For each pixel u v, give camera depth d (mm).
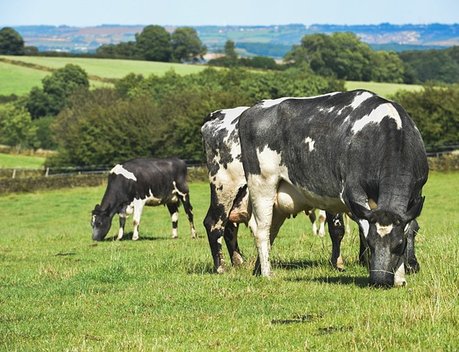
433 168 57969
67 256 19578
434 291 9906
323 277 12727
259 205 13250
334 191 11906
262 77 110375
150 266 15508
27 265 17844
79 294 12750
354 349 7777
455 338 7863
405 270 12281
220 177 14609
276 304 10484
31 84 141625
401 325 8555
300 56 162750
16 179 54156
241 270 14391
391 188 10844
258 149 13078
